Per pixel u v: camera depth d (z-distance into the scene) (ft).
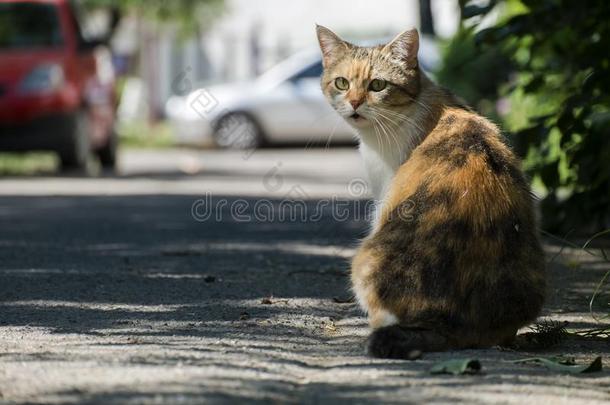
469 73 63.67
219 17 137.39
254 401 18.70
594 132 36.47
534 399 19.38
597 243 39.63
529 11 36.96
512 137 37.99
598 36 38.58
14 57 69.62
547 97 41.34
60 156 72.13
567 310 28.94
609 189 38.22
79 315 27.04
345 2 151.53
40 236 42.65
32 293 29.91
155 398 18.53
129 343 23.62
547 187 39.01
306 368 21.67
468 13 36.76
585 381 21.30
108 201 56.80
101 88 77.77
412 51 28.07
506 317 22.99
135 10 127.34
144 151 106.22
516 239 23.50
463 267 22.93
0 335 24.47
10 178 71.20
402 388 19.90
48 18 72.38
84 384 19.44
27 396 18.79
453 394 19.52
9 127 68.28
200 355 22.24
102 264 35.42
